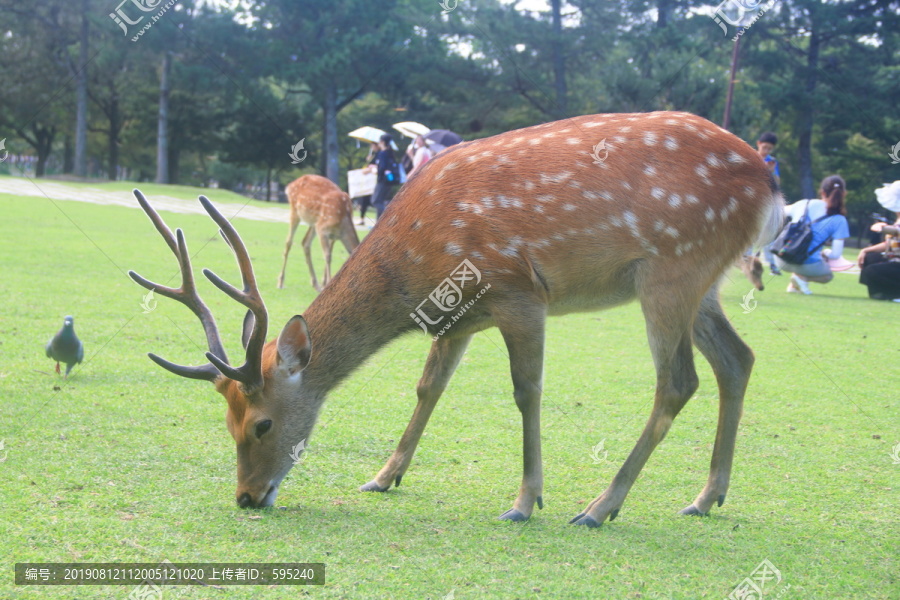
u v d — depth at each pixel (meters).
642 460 3.67
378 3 27.41
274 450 3.62
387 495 3.85
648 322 3.76
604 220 3.68
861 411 5.52
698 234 3.74
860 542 3.48
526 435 3.68
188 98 31.41
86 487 3.67
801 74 23.31
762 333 8.22
